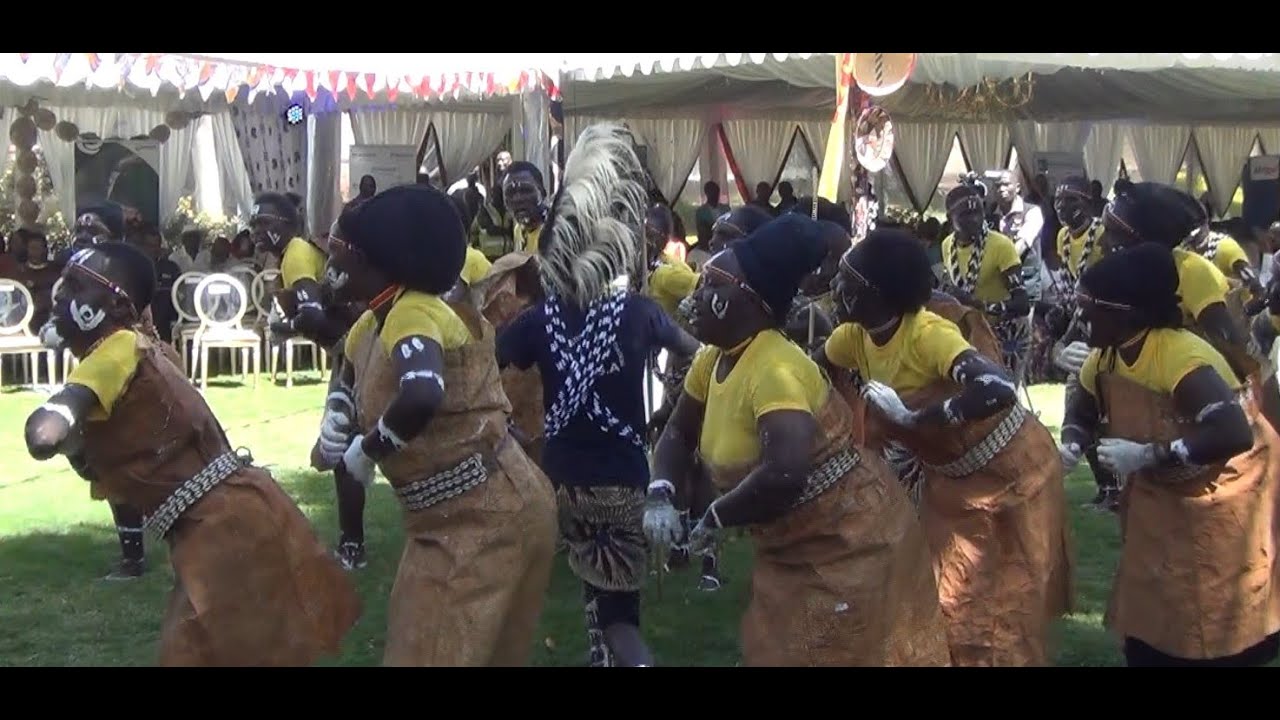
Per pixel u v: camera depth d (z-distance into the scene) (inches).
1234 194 914.7
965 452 170.4
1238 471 167.3
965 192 310.8
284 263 247.3
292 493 335.0
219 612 148.8
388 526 302.8
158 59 388.2
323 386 521.3
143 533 260.2
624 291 182.7
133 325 151.1
